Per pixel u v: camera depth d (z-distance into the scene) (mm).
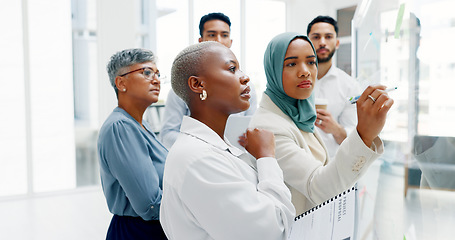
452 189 604
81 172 5152
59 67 4980
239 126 1376
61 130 5035
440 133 615
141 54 1559
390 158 825
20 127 4816
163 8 5578
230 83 886
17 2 4695
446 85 601
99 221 3771
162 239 1404
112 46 5172
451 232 609
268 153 928
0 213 4090
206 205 775
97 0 5086
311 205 1147
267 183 854
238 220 760
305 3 6477
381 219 875
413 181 686
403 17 701
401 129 729
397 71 754
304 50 1168
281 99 1229
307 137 1287
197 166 797
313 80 1196
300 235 854
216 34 2697
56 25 4930
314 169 1070
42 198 4730
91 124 5184
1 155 4746
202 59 899
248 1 6211
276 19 6504
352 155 950
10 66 4723
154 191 1359
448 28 595
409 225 693
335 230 797
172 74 957
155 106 5230
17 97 4777
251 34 6297
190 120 925
